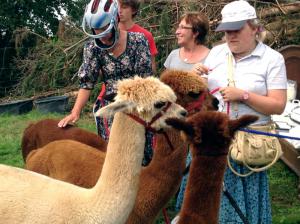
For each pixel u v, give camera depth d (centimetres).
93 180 187
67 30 532
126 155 150
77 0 762
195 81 181
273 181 322
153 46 269
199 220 148
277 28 475
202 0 465
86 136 223
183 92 180
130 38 211
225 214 184
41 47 539
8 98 584
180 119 149
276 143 184
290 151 311
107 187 150
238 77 184
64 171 195
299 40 474
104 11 198
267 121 186
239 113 182
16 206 149
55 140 224
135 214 170
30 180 155
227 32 182
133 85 149
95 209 149
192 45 250
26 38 605
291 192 306
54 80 533
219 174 149
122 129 150
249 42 181
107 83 216
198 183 149
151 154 221
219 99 192
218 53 192
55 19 761
